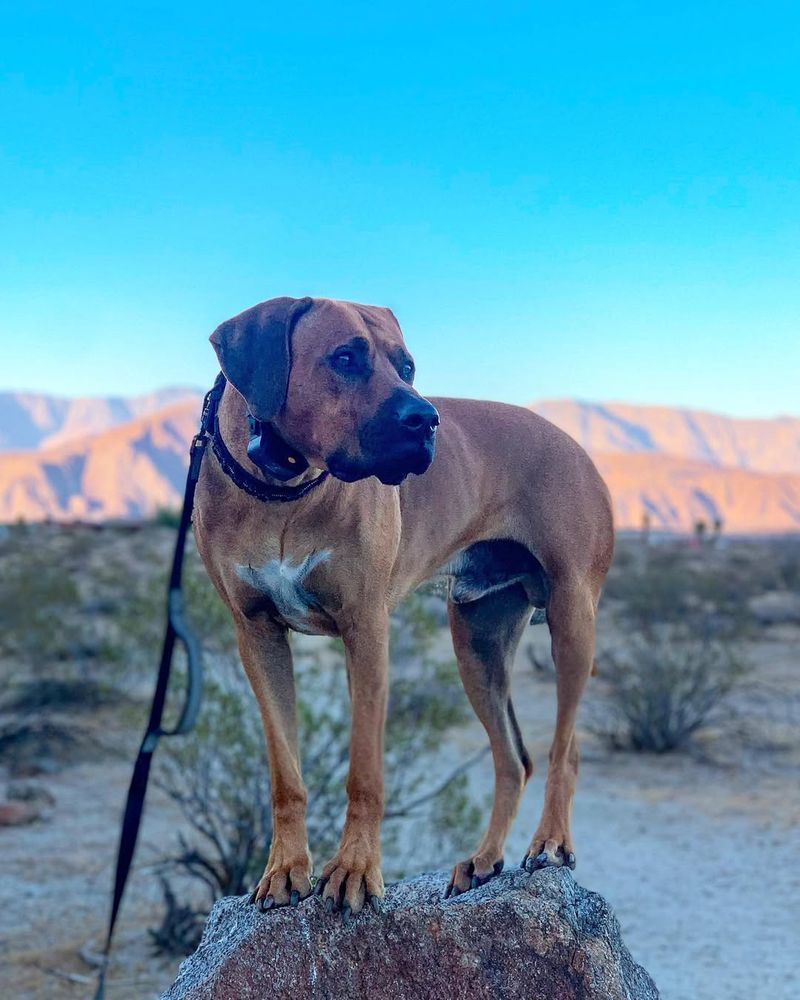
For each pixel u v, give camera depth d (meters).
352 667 1.44
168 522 24.06
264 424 1.36
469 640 1.79
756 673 7.36
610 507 1.79
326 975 1.40
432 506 1.65
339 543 1.41
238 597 1.45
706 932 3.09
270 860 1.45
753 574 15.05
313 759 3.14
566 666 1.71
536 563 1.77
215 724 3.22
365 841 1.40
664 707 5.38
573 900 1.50
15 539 20.62
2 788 4.60
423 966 1.41
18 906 3.29
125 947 3.01
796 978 2.75
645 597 9.59
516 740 1.79
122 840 1.66
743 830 4.07
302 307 1.37
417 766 4.80
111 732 5.43
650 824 4.17
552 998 1.41
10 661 6.44
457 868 1.58
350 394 1.32
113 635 6.59
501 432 1.76
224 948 1.42
